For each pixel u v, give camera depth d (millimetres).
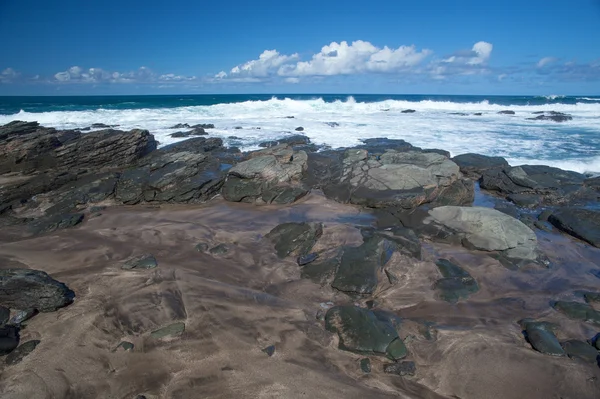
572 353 5578
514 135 22469
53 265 7684
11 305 6008
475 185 14328
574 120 29984
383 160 14070
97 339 5488
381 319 6148
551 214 10805
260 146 18891
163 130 22828
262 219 10750
